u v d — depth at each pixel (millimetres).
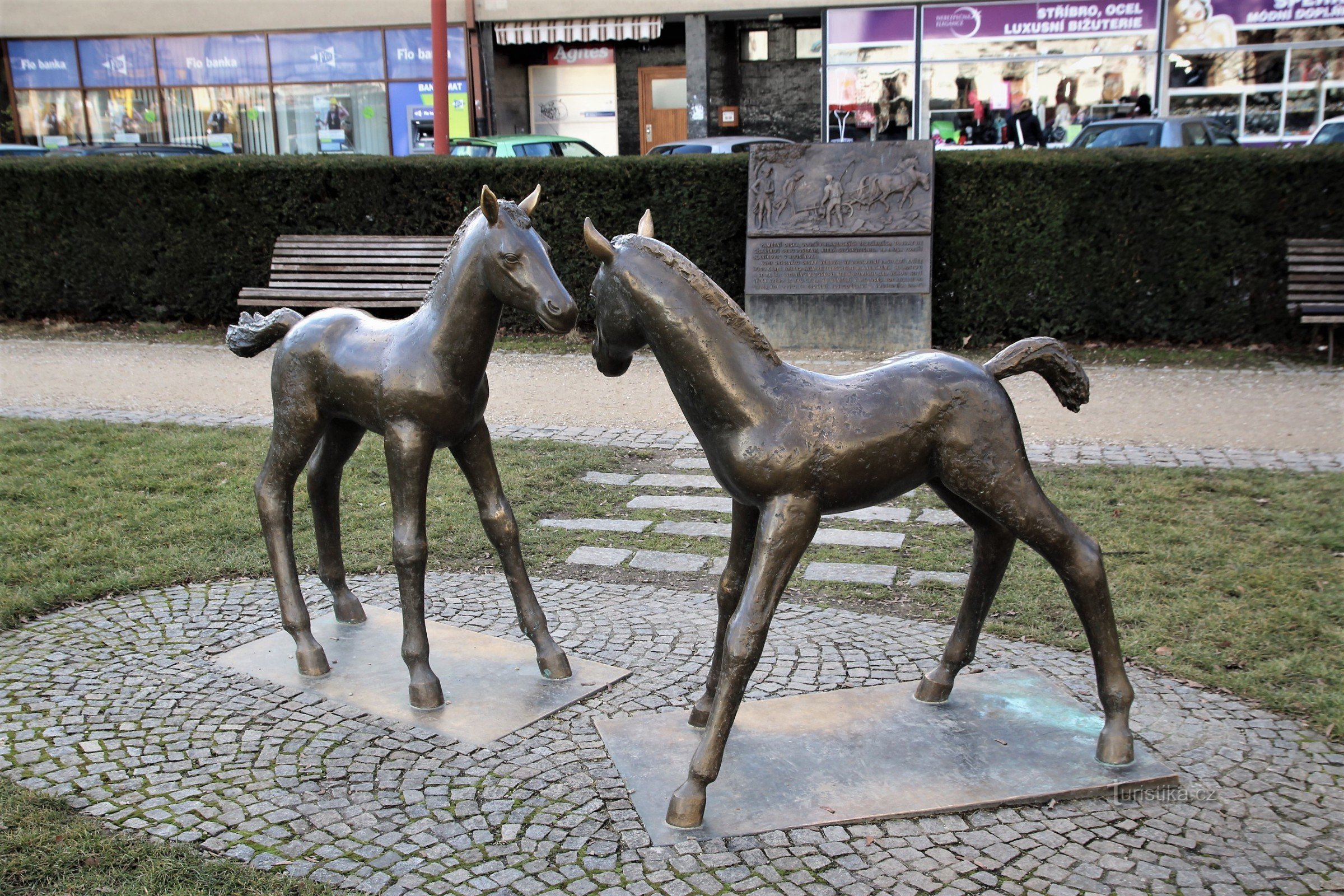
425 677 4000
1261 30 20000
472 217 3918
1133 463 7121
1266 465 7004
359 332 4098
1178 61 20500
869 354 10758
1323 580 5055
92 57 23859
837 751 3621
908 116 21641
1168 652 4387
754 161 11102
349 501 6551
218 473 7047
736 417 3229
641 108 24906
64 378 10188
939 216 11008
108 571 5398
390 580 5391
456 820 3279
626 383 10039
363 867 3039
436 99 16766
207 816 3289
